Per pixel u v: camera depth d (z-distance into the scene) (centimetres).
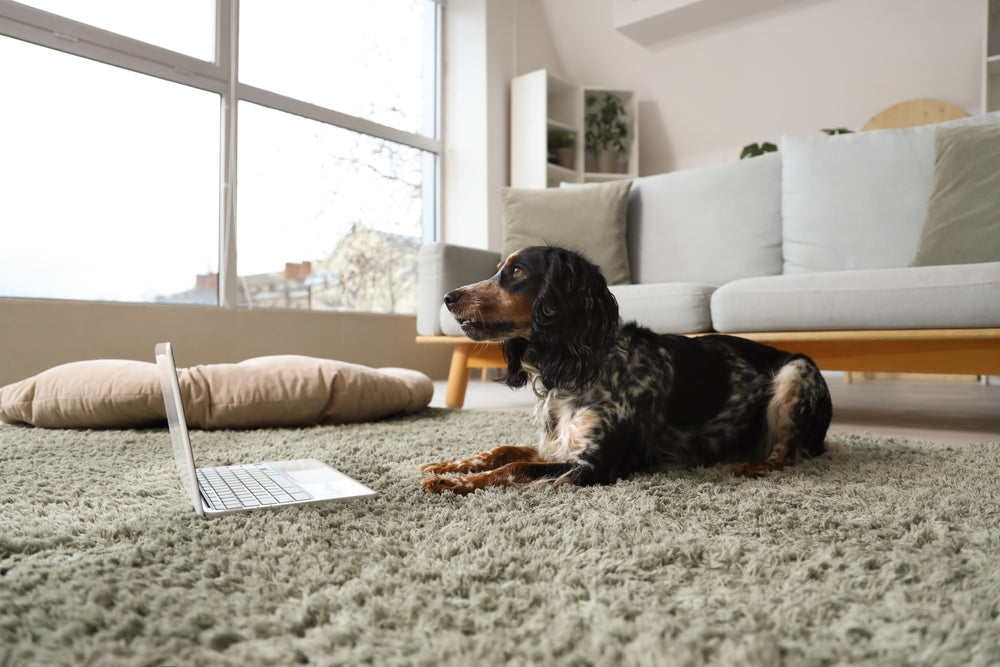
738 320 247
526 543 100
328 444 194
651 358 162
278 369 239
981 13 462
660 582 84
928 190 278
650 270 338
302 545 98
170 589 81
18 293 327
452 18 558
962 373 217
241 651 67
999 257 233
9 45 323
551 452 157
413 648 67
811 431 170
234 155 408
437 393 397
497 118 555
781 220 314
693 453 167
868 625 71
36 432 221
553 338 152
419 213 545
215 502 121
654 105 616
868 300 222
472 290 160
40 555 95
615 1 555
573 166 579
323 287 471
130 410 222
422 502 126
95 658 65
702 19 540
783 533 104
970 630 69
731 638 69
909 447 183
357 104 497
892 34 496
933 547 96
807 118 556
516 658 65
